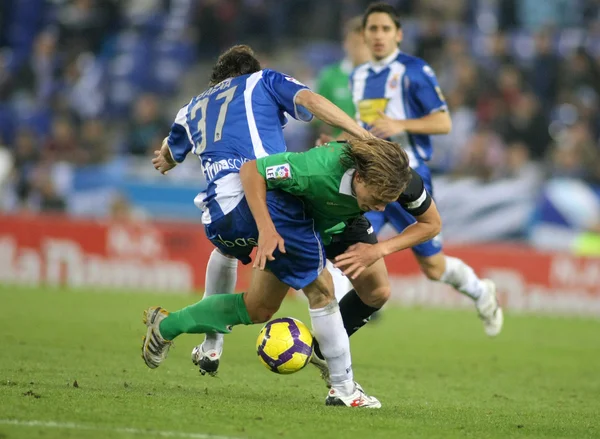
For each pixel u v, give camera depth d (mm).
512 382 24391
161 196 52438
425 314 43406
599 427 17000
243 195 16812
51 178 53469
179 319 18125
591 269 46500
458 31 63406
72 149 56344
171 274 47344
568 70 61094
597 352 32438
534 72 60906
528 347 32906
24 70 63094
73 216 53031
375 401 17891
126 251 47500
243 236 17000
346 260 16562
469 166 52469
